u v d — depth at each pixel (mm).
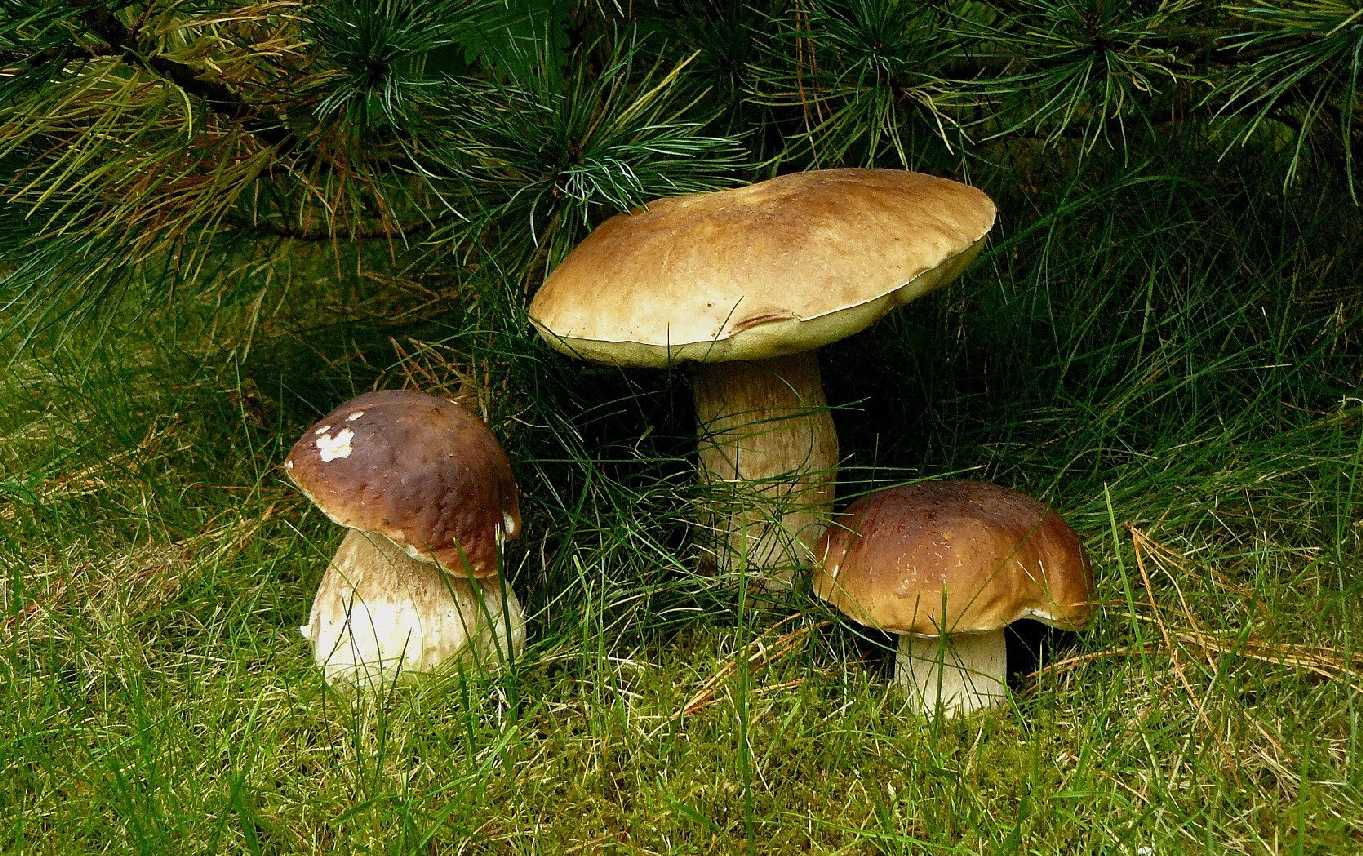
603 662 1177
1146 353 1337
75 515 1296
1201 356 1317
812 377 1209
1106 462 1297
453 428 1162
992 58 1249
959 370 1346
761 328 1111
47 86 1135
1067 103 1192
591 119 1205
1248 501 1243
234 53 1158
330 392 1391
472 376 1321
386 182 1284
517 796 1116
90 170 1199
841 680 1186
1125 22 1195
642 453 1279
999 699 1162
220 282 1335
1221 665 1125
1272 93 1152
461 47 1235
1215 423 1299
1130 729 1131
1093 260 1346
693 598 1223
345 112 1180
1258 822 1084
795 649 1186
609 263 1144
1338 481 1220
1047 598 1136
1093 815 1090
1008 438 1298
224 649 1206
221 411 1354
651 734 1143
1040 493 1272
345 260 1461
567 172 1193
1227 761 1104
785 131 1298
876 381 1334
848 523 1173
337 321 1443
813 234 1122
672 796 1107
